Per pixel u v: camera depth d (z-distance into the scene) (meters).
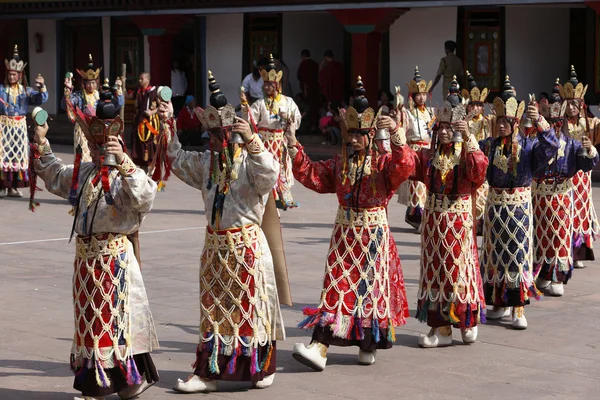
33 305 9.86
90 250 6.60
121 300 6.62
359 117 7.58
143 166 17.39
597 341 8.74
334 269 7.73
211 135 6.98
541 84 26.36
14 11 33.94
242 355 7.02
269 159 6.89
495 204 9.15
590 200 11.87
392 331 7.77
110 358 6.60
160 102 7.30
